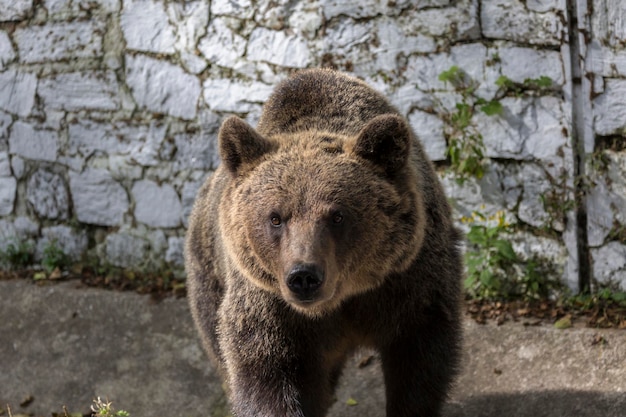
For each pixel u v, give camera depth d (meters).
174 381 7.11
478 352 6.61
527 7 6.98
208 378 7.07
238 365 5.09
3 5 8.34
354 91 5.42
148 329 7.51
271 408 4.98
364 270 4.77
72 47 8.19
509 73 7.08
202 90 7.86
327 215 4.51
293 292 4.39
